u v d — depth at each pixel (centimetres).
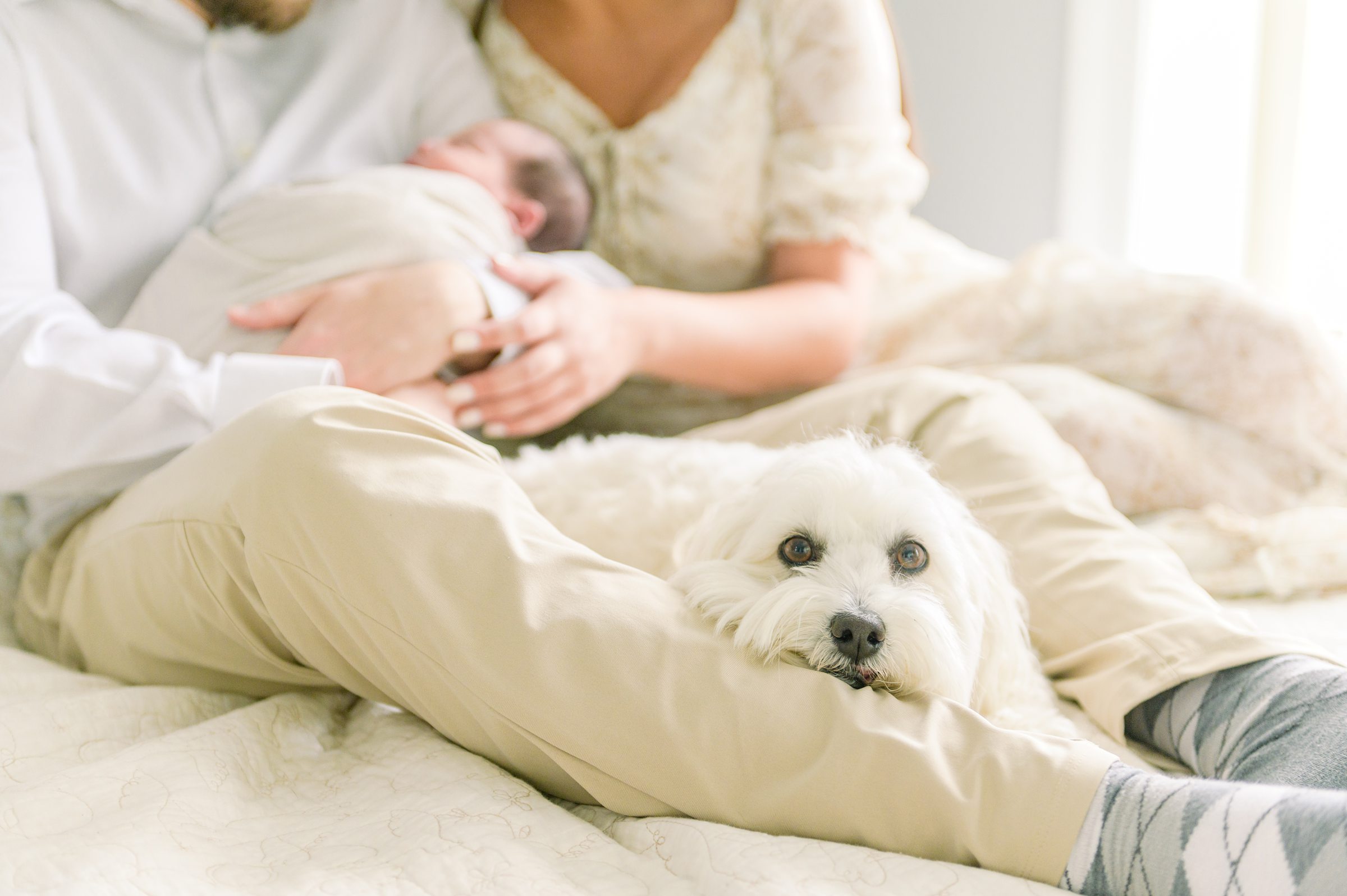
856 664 93
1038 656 122
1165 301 168
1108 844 75
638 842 82
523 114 193
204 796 84
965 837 78
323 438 94
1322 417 160
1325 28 249
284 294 141
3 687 106
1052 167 280
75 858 72
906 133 194
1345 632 130
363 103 172
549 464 135
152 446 121
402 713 108
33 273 134
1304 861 64
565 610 87
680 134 183
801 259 184
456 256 147
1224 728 97
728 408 186
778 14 181
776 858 75
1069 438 158
